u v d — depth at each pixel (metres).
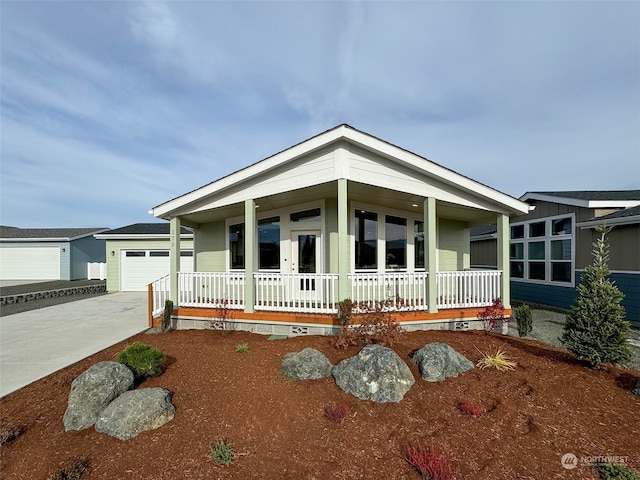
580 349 4.66
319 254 8.09
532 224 11.92
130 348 4.37
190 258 16.38
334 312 6.30
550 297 10.98
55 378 4.67
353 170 6.12
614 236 8.70
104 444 3.09
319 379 4.25
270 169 6.64
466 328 7.01
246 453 2.96
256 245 9.02
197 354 5.22
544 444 3.04
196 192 7.23
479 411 3.51
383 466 2.81
